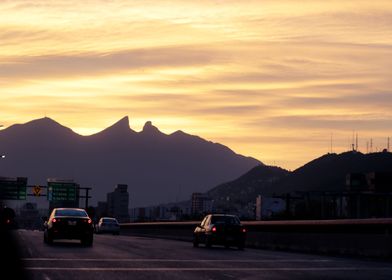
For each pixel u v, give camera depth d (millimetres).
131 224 134500
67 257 43406
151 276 32594
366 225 53219
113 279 30938
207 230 62969
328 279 32281
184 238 94625
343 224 56312
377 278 32875
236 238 62188
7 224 93000
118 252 50250
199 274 34062
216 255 49812
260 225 74312
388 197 154000
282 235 63812
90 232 58688
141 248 57406
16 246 54594
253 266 39469
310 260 45312
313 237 57844
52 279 30484
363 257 49812
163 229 108625
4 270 34500
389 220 50531
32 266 36688
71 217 58219
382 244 48281
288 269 37656
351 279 32375
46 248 52562
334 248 54406
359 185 161250
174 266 38594
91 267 36781
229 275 33812
